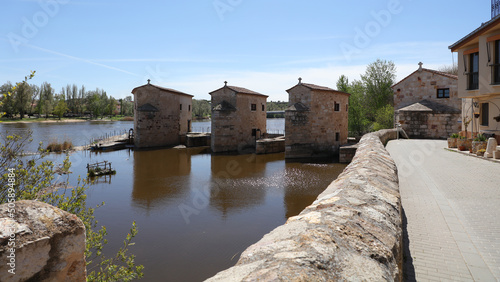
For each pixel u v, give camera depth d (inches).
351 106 1688.0
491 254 184.1
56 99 3779.5
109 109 4195.4
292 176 899.4
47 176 204.5
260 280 59.2
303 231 86.8
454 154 626.5
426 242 202.5
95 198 674.8
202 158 1245.7
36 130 2284.7
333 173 937.5
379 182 173.2
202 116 4586.6
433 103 1181.7
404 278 159.2
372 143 437.1
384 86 1815.9
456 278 158.6
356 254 79.7
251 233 480.7
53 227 83.7
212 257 401.1
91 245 208.5
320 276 63.7
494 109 629.9
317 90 1217.4
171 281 343.3
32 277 79.1
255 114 1537.9
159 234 474.6
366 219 106.7
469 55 668.7
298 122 1203.9
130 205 624.7
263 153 1342.3
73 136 1946.4
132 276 219.6
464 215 253.1
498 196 302.5
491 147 524.1
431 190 339.9
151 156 1290.6
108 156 1270.9
